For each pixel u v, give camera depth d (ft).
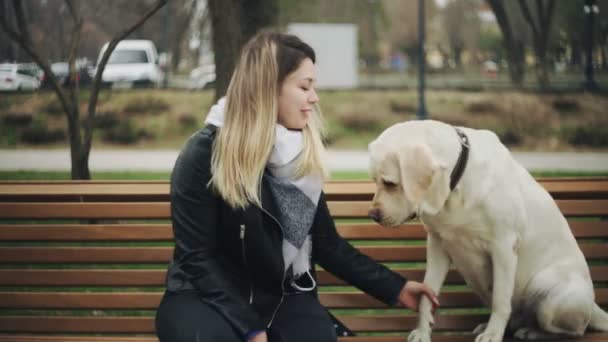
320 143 7.88
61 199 9.46
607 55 64.90
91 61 58.34
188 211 7.64
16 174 27.63
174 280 7.73
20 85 47.80
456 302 9.55
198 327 7.25
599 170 31.22
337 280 9.46
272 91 7.60
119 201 9.53
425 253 9.50
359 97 58.70
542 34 62.28
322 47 75.05
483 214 8.07
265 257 7.65
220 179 7.46
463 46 102.94
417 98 57.16
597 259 9.53
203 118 48.42
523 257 8.68
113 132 44.24
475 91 59.06
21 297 9.43
